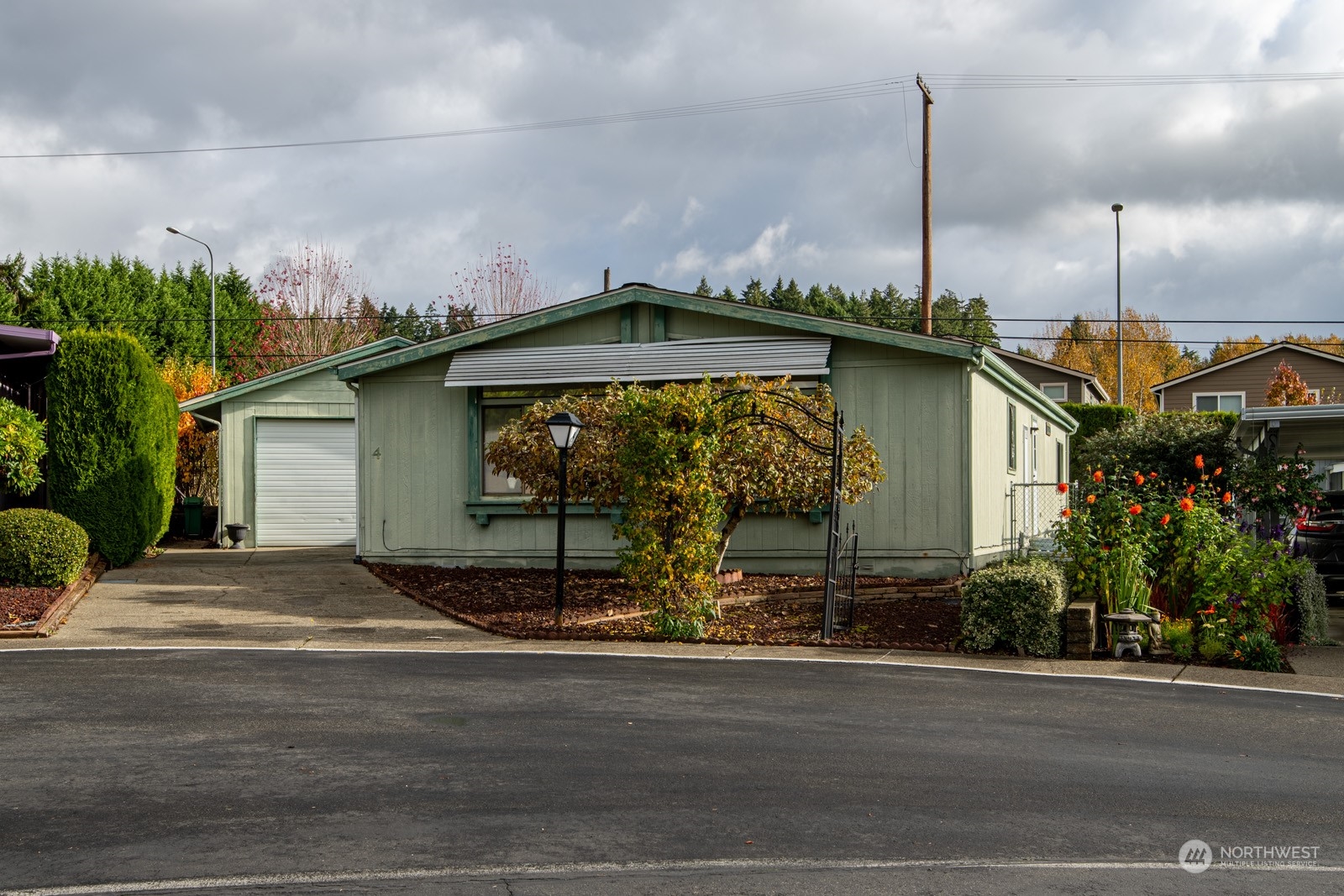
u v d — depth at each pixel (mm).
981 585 10641
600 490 13289
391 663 9711
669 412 11594
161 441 17484
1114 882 4652
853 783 6020
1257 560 11125
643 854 4887
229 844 4953
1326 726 7586
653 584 11531
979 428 15641
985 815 5496
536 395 16531
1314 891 4582
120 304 46000
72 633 11078
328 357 21984
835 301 79562
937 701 8273
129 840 4996
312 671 9227
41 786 5793
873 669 9680
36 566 12688
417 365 16984
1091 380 38906
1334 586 15453
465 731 7082
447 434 16844
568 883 4551
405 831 5152
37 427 13992
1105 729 7402
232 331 48844
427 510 16891
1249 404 39094
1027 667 9891
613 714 7652
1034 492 20797
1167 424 24516
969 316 72312
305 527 21859
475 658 10008
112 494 15938
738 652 10539
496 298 39875
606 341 16375
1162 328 73688
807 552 15461
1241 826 5387
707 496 11523
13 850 4855
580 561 16391
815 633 11531
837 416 11633
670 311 16156
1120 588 11164
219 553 19766
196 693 8242
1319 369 38406
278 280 39406
